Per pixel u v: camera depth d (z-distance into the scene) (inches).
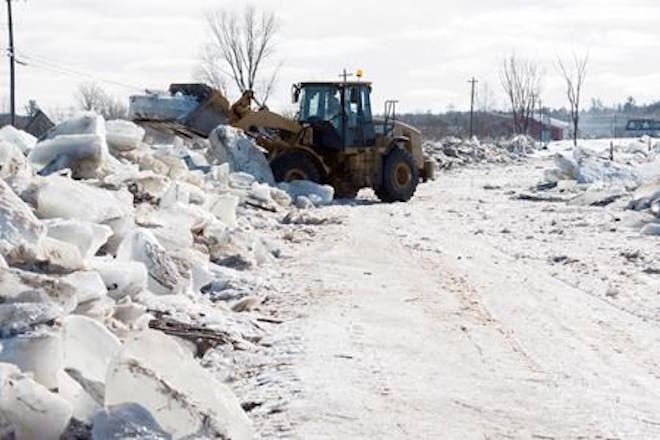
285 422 284.5
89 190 432.8
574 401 319.6
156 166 676.1
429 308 466.0
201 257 518.6
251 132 1061.8
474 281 546.6
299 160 1054.4
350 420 287.9
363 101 1120.2
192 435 247.1
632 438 283.6
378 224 830.5
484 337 409.7
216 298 476.1
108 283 361.4
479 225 854.5
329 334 398.6
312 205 962.7
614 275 580.7
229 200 648.4
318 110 1114.1
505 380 343.6
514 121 3772.1
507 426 290.5
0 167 425.7
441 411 302.0
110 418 239.3
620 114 6688.0
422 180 1238.3
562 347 397.4
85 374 267.9
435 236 760.3
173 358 261.1
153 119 1035.9
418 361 363.9
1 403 233.5
